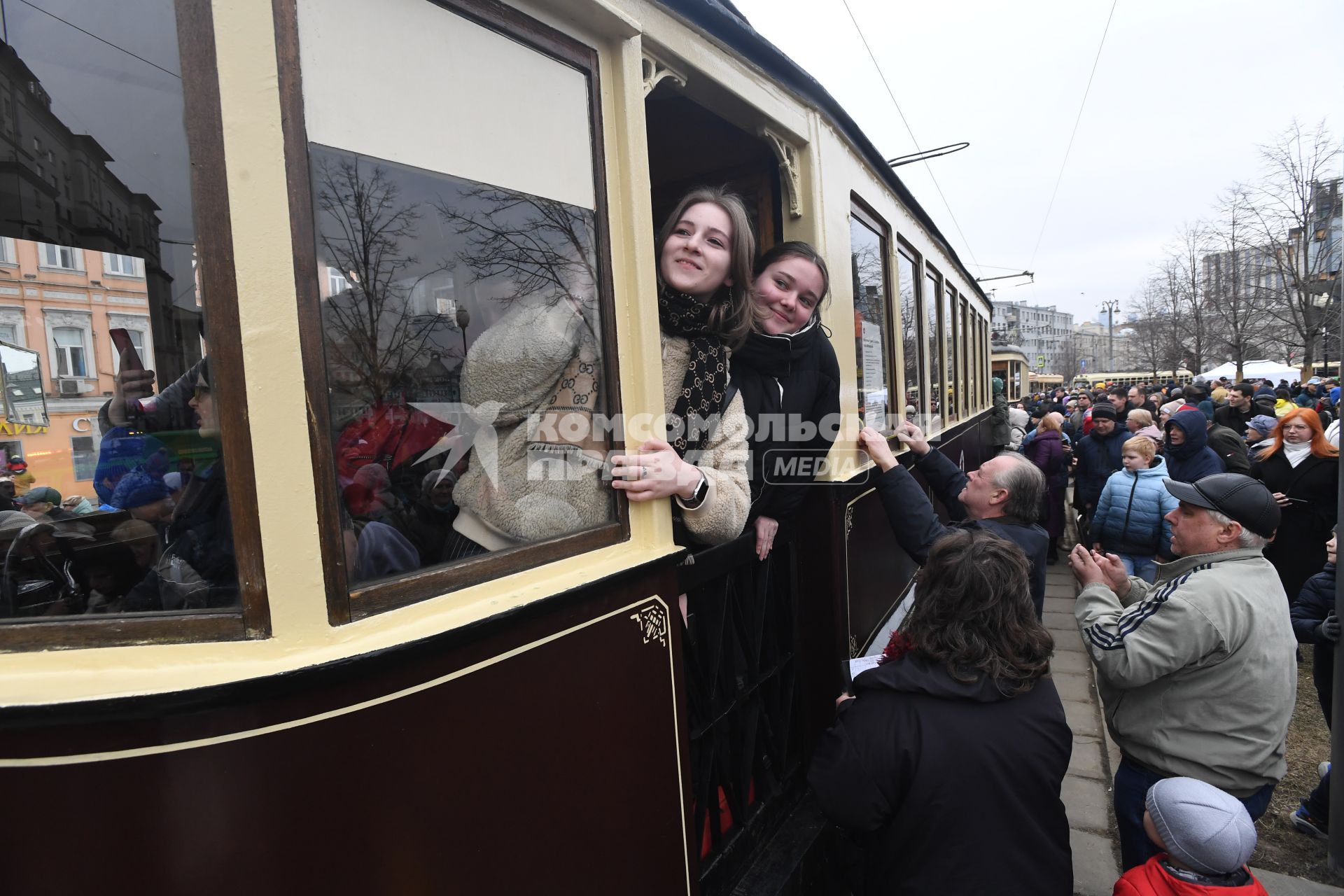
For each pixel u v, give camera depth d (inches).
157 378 42.4
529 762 47.6
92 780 34.0
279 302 37.8
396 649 39.1
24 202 44.2
